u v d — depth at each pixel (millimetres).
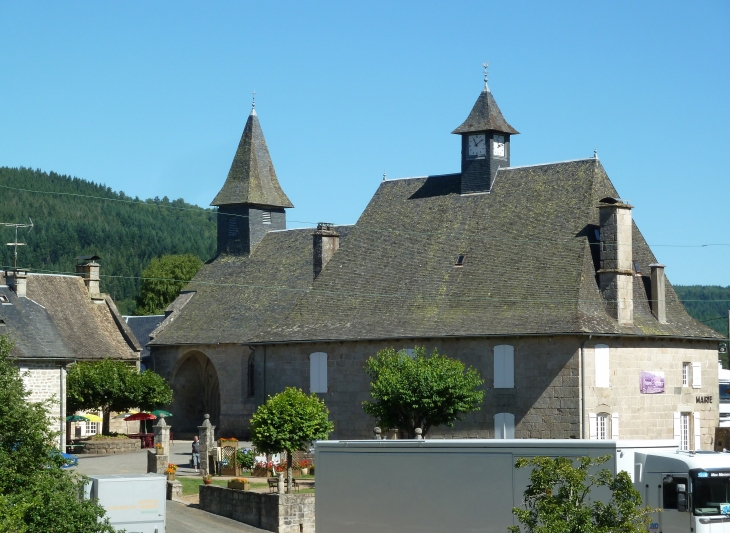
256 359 66938
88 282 77000
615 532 25625
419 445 32625
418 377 52844
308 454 53844
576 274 57625
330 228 69875
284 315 70562
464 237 63719
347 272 66812
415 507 32562
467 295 60594
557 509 25875
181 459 60156
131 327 92500
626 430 56594
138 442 65375
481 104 66000
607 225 58188
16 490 30328
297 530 42375
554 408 55281
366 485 33531
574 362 54906
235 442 56094
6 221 184250
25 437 32188
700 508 30391
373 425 61219
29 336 57062
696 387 60875
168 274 120625
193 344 74750
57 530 28250
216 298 77562
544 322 56062
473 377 54125
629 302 57781
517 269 60094
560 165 63312
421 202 67375
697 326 61812
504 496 31078
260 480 50156
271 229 81688
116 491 33594
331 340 62594
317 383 63625
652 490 30953
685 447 59969
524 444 31000
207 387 77438
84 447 63688
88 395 65312
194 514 45031
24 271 64625
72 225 189125
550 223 61000
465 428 57625
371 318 62906
